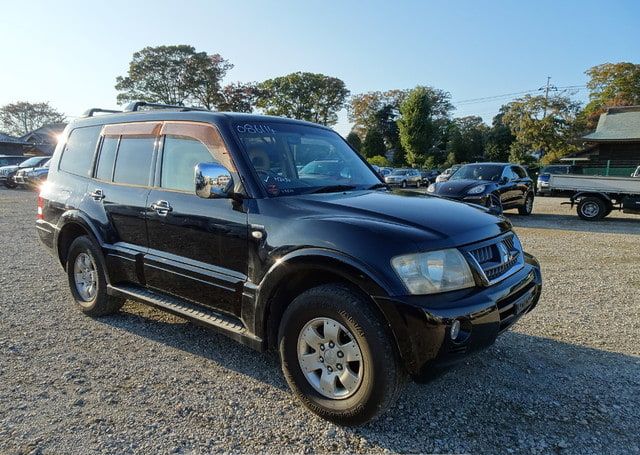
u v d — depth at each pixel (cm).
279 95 7244
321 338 278
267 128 367
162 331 423
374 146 6234
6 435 262
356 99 7738
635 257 792
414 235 260
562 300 532
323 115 7650
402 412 293
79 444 255
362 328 254
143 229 384
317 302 271
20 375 334
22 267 669
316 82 7250
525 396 313
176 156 369
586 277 646
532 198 1560
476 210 333
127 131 419
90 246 434
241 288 310
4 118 8656
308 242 274
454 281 258
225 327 322
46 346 387
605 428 277
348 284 270
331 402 275
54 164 502
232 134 336
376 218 281
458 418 287
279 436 267
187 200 349
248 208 310
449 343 243
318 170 375
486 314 257
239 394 313
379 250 253
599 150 3341
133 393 312
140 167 397
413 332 241
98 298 437
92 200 432
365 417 262
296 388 291
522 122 4606
